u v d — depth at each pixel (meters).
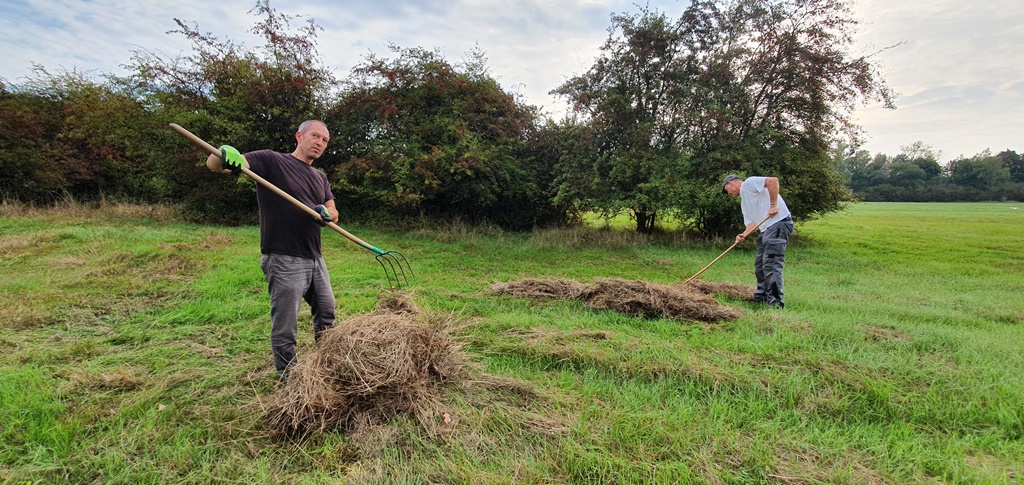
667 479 2.05
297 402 2.43
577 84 11.48
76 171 13.32
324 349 2.69
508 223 12.98
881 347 3.74
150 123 12.05
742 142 10.50
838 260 8.92
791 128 10.91
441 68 11.85
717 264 8.14
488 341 3.71
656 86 11.00
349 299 4.93
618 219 15.84
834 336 3.95
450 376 2.93
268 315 4.34
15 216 11.19
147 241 8.40
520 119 12.34
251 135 11.62
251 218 12.50
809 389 2.94
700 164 10.48
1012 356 3.53
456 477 2.07
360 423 2.43
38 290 5.02
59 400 2.65
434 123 11.77
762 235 5.16
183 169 11.95
